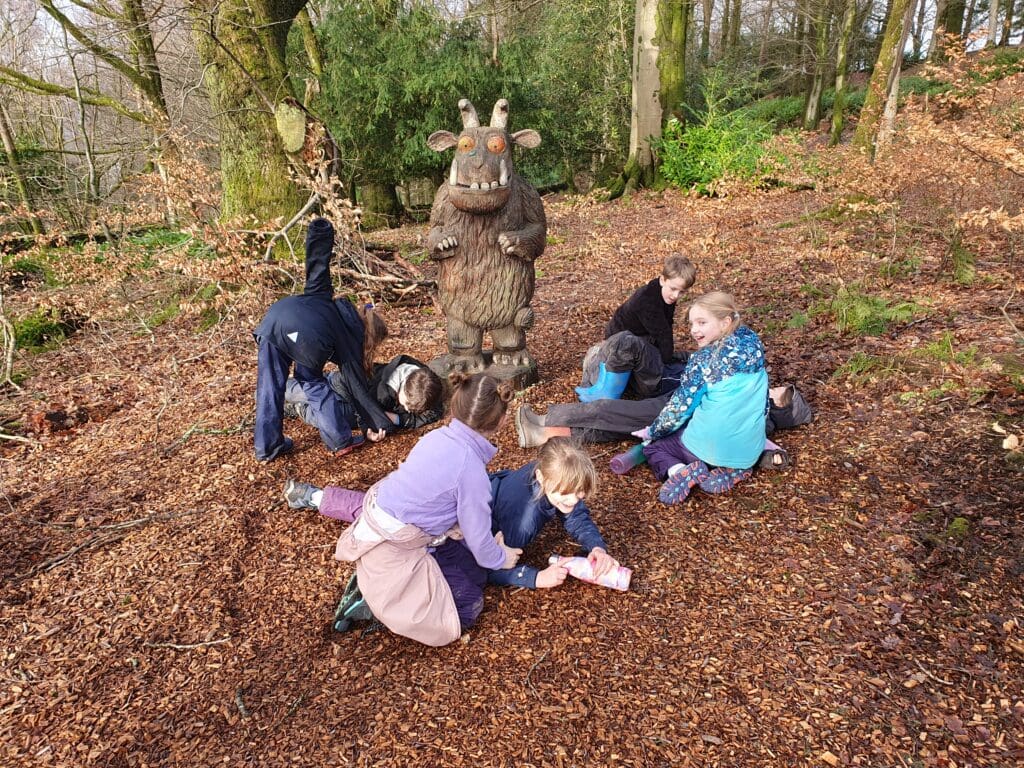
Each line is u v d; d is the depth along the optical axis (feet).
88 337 21.04
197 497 11.18
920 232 21.06
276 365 11.82
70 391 16.81
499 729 6.55
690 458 10.30
